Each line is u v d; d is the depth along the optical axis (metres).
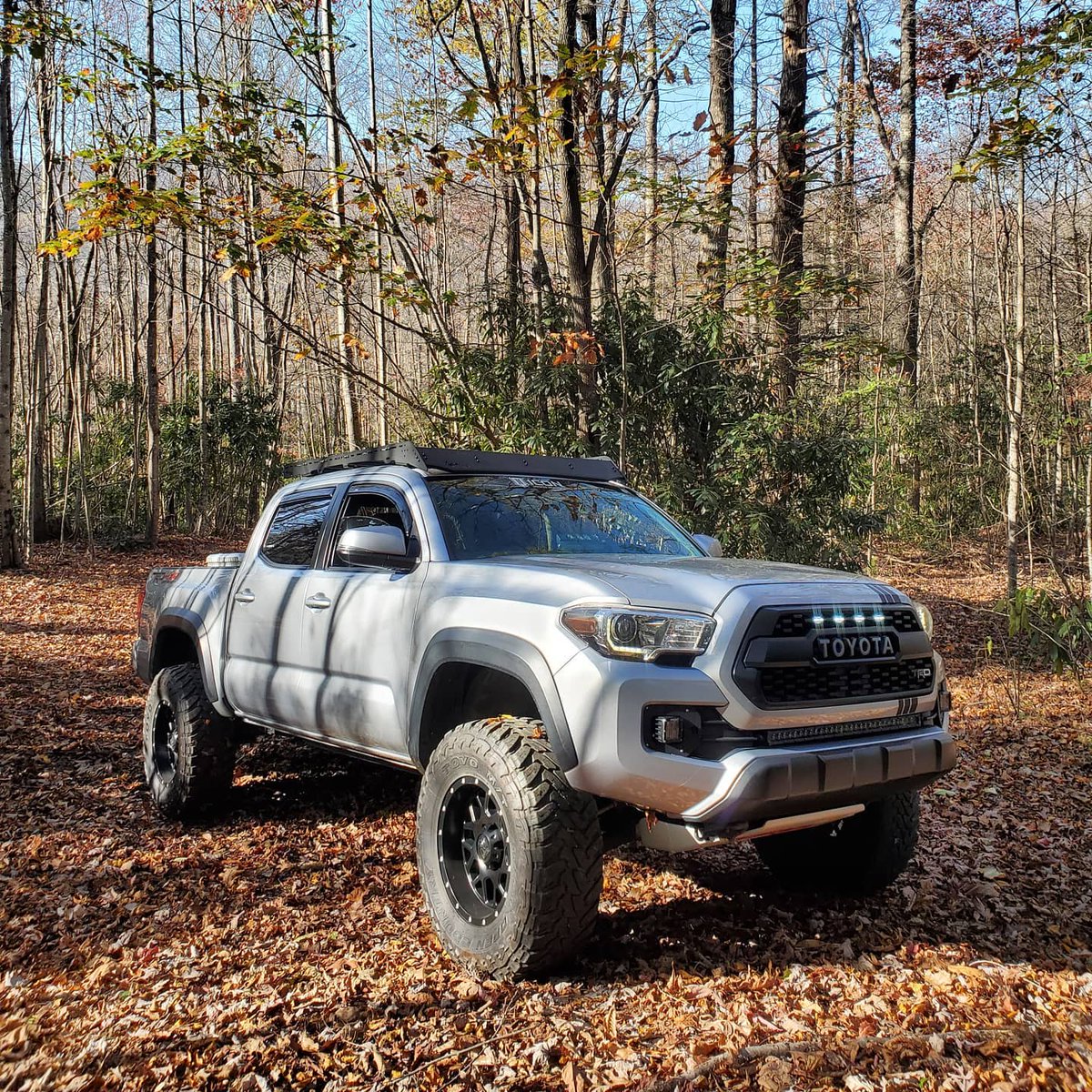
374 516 4.38
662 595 3.19
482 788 3.28
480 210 20.78
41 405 19.25
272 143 7.77
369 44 15.57
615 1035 2.84
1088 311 9.99
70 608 13.16
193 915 3.83
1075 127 7.76
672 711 3.03
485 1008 3.00
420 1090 2.56
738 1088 2.55
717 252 10.93
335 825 4.95
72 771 6.02
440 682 3.65
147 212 7.18
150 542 19.58
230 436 22.91
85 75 7.59
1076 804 5.63
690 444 10.53
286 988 3.17
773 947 3.54
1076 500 13.02
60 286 19.53
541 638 3.21
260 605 4.77
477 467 4.42
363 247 8.05
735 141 8.12
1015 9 8.19
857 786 3.16
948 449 19.05
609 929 3.69
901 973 3.33
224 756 4.93
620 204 10.34
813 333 11.45
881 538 19.44
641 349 9.91
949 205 17.23
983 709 8.26
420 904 3.93
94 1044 2.82
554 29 8.99
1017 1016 2.97
